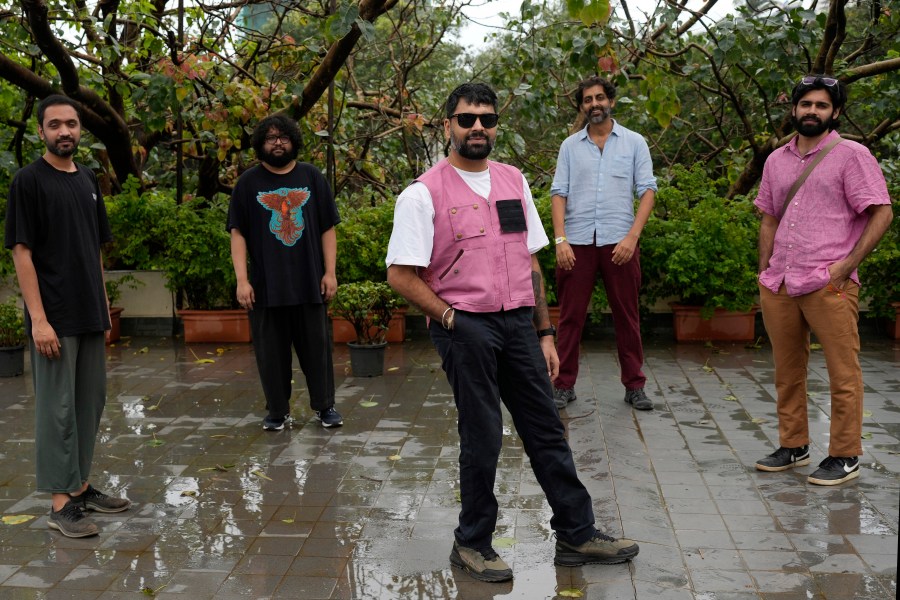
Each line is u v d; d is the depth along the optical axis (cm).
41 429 356
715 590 297
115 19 703
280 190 479
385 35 1073
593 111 518
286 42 745
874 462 425
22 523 367
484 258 302
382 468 429
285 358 495
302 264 482
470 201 304
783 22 668
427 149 934
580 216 525
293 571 317
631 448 454
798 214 397
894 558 318
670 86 704
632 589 298
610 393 567
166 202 757
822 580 302
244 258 486
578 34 704
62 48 639
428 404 550
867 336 741
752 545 332
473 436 305
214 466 436
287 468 432
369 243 730
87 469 378
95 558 331
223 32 745
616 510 368
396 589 302
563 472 314
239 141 716
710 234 700
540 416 313
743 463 428
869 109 861
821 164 392
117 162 810
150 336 794
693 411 521
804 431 418
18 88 766
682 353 687
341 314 632
